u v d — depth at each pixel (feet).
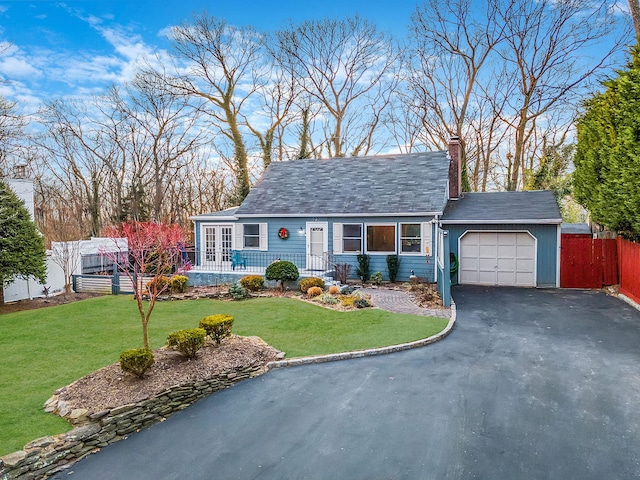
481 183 109.70
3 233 42.52
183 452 17.20
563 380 23.11
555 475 14.87
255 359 25.94
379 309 39.55
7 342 30.53
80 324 35.73
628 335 31.30
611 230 49.01
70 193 104.53
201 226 64.44
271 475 15.39
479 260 55.88
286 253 60.34
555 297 46.19
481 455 16.21
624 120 37.11
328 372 25.27
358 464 15.88
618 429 17.84
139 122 99.55
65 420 18.70
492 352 28.09
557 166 91.91
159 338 31.17
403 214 54.44
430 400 21.09
